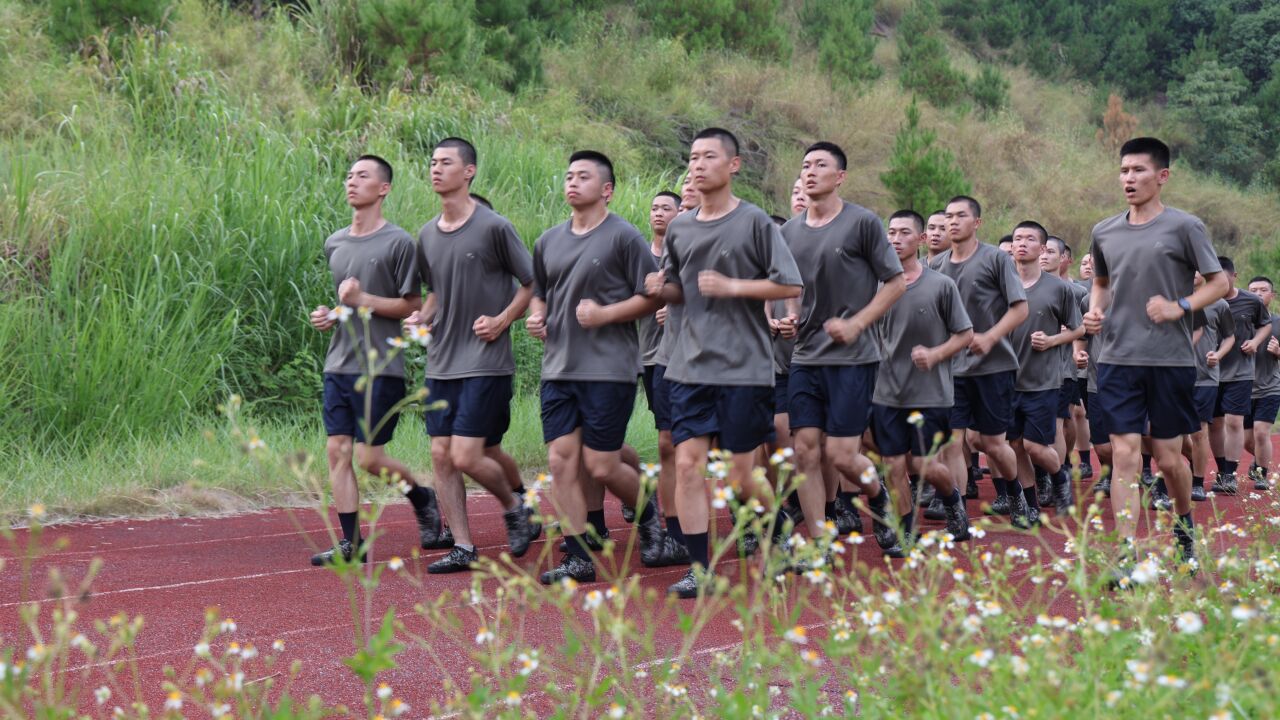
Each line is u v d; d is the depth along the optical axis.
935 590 3.31
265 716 3.07
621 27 25.70
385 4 17.88
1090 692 2.81
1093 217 28.12
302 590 5.76
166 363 9.87
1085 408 11.16
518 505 6.71
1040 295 8.88
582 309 5.83
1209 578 3.95
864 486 6.82
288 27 18.34
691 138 22.66
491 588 5.84
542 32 23.14
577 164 6.10
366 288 6.59
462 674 4.25
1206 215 33.66
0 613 5.13
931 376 7.27
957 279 8.44
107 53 14.68
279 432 9.88
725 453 3.58
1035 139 30.88
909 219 7.30
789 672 3.35
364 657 2.92
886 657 3.12
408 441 10.12
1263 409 11.48
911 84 30.69
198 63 15.15
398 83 17.41
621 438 6.16
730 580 5.89
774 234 5.65
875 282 6.52
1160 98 42.53
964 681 2.93
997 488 9.36
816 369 6.55
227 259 11.08
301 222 11.61
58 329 9.58
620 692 3.61
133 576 6.03
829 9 32.16
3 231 10.47
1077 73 41.91
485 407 6.27
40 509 3.19
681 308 6.09
